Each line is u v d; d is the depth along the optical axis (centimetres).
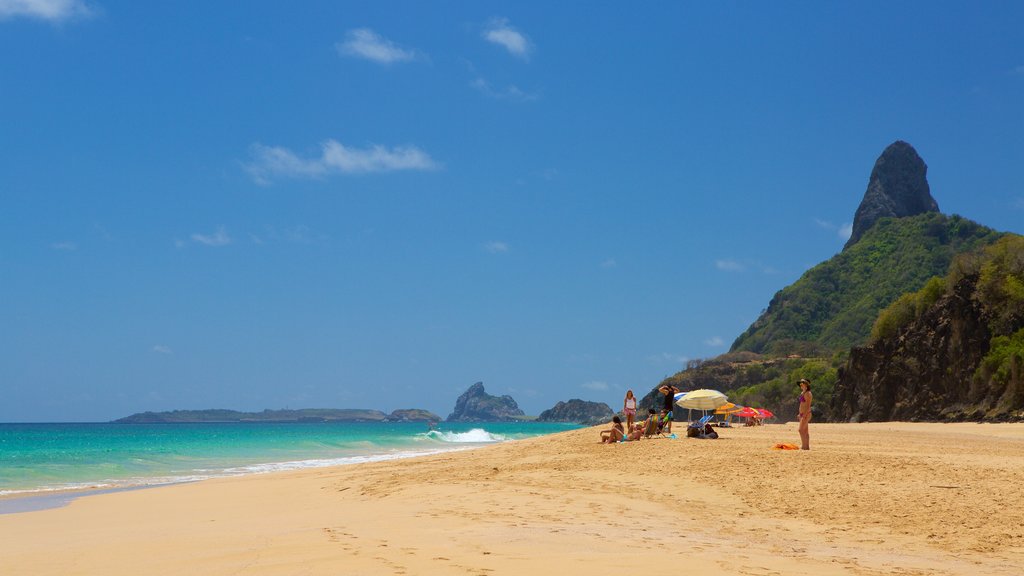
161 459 4781
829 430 5228
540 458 2450
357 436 11781
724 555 959
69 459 4625
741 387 17625
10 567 977
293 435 12112
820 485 1541
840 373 12069
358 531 1163
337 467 3200
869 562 944
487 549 975
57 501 2202
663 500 1469
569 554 941
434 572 838
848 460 1894
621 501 1459
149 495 2202
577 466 2028
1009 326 9056
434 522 1237
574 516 1293
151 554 1044
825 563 929
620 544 1024
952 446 2825
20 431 16000
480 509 1378
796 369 16262
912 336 10712
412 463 2956
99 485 2894
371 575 828
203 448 6606
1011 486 1473
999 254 9925
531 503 1442
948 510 1277
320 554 966
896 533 1143
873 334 11744
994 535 1112
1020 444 3203
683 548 1005
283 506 1758
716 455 2075
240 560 960
